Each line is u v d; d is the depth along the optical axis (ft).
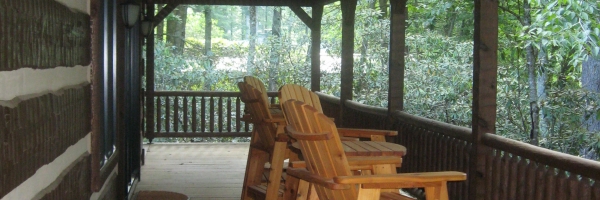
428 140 16.43
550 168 10.64
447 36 33.71
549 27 22.54
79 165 7.27
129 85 16.40
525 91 26.58
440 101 29.84
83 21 7.72
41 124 5.33
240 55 44.34
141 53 22.15
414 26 37.58
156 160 24.38
